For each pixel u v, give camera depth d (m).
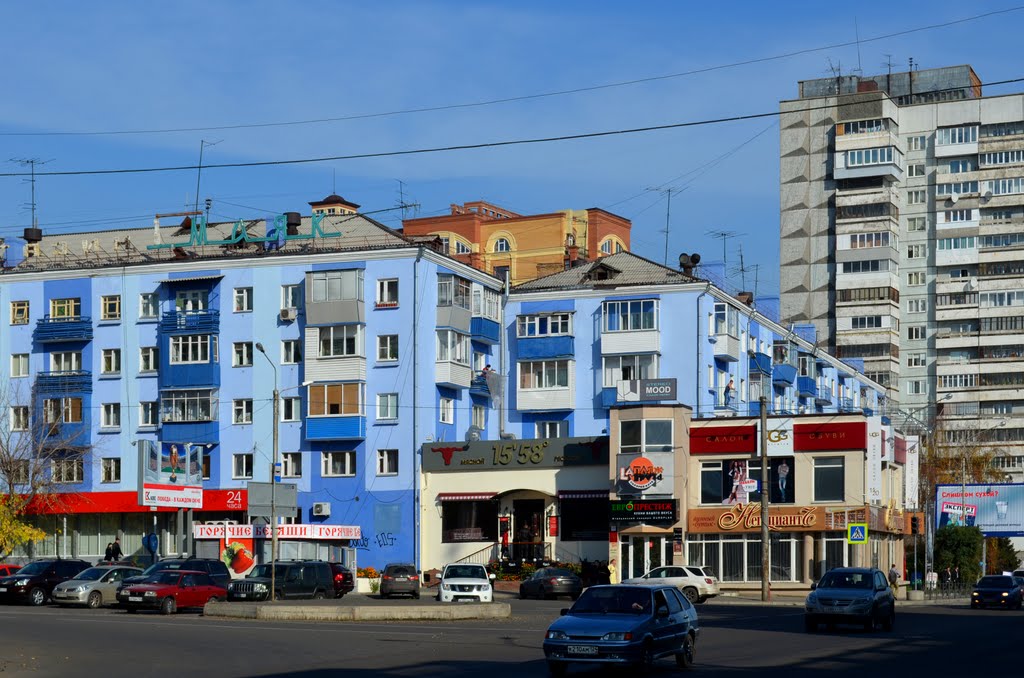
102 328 77.31
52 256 81.56
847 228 124.31
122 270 77.19
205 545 65.50
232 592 49.50
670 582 57.31
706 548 66.81
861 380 111.00
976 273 122.00
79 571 54.72
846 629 39.16
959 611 53.53
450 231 101.94
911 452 80.00
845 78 128.38
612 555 66.69
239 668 26.62
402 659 28.39
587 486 69.00
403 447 71.25
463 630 37.03
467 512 70.88
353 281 72.50
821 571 64.81
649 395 72.88
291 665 27.12
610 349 74.88
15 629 36.34
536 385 77.06
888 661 28.19
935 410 121.50
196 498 65.94
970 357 121.56
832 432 65.38
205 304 75.50
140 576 48.81
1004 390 119.94
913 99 127.50
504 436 73.50
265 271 74.44
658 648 25.19
